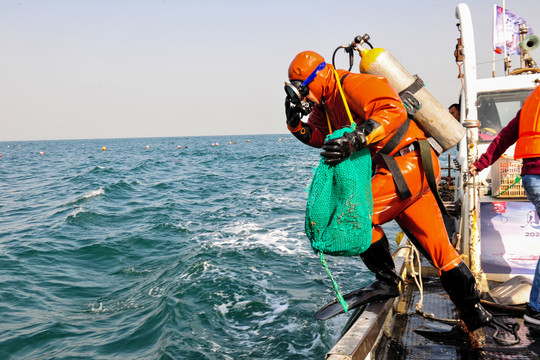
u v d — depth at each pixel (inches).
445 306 144.1
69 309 321.1
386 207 104.9
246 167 1647.4
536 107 118.1
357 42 106.0
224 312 289.4
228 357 232.7
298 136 119.7
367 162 94.3
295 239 467.8
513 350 113.8
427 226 108.9
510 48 215.3
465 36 150.1
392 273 118.6
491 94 199.6
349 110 100.8
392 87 98.0
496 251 161.9
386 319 127.0
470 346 117.3
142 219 638.5
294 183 1035.3
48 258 450.9
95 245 490.9
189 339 254.8
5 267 420.8
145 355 247.9
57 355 254.5
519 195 157.5
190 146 4830.2
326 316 111.2
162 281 363.3
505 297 139.6
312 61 102.1
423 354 115.7
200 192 932.0
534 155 117.6
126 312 311.1
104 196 861.2
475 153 152.2
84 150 4421.8
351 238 90.7
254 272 363.3
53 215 684.1
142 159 2368.4
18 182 1282.0
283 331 257.4
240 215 627.5
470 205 154.6
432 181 103.7
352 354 93.1
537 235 157.8
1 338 275.3
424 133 108.3
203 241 481.1
